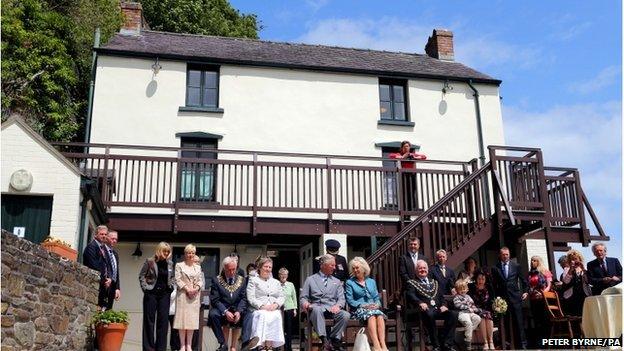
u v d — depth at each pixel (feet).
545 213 35.04
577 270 28.94
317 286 24.97
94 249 26.12
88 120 42.50
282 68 47.21
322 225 38.55
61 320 21.48
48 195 29.68
